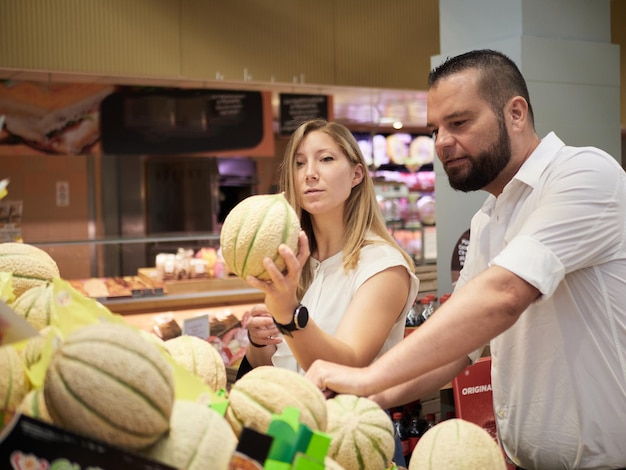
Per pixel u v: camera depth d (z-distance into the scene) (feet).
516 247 5.08
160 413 2.86
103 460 2.60
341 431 3.90
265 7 20.10
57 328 3.44
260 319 6.71
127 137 19.35
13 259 4.40
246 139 20.67
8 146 18.17
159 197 20.85
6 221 19.30
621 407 5.68
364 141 24.99
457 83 5.70
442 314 4.93
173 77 19.11
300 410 3.57
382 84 21.65
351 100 23.11
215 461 2.98
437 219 14.39
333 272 6.83
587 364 5.69
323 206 6.72
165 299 15.88
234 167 21.35
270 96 20.86
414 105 23.85
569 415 5.80
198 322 11.25
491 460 3.79
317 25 20.76
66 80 18.57
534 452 6.06
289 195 7.08
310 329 5.26
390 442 4.03
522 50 12.67
